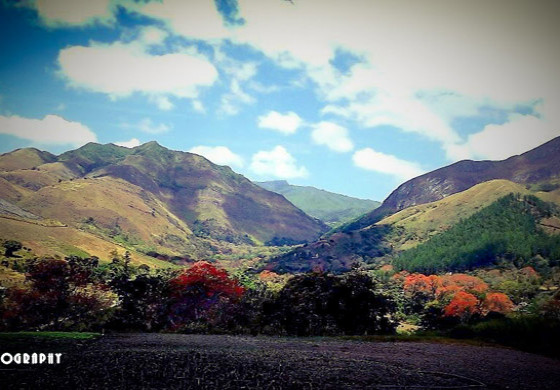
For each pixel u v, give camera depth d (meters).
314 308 27.44
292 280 29.89
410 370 13.89
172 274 39.97
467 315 56.75
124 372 13.28
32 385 11.91
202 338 21.77
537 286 112.75
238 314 29.64
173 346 18.30
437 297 90.88
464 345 19.78
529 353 18.11
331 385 12.03
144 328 28.95
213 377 12.77
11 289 35.19
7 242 105.75
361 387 11.91
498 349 18.73
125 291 30.47
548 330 20.33
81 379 12.49
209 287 31.28
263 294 31.28
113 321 29.22
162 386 11.88
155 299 30.58
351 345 19.27
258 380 12.48
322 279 29.30
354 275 30.09
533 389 12.16
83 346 17.91
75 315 32.84
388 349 18.08
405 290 111.75
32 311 32.25
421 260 168.38
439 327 39.84
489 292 99.25
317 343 19.84
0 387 11.73
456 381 12.69
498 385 12.42
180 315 30.50
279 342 20.27
